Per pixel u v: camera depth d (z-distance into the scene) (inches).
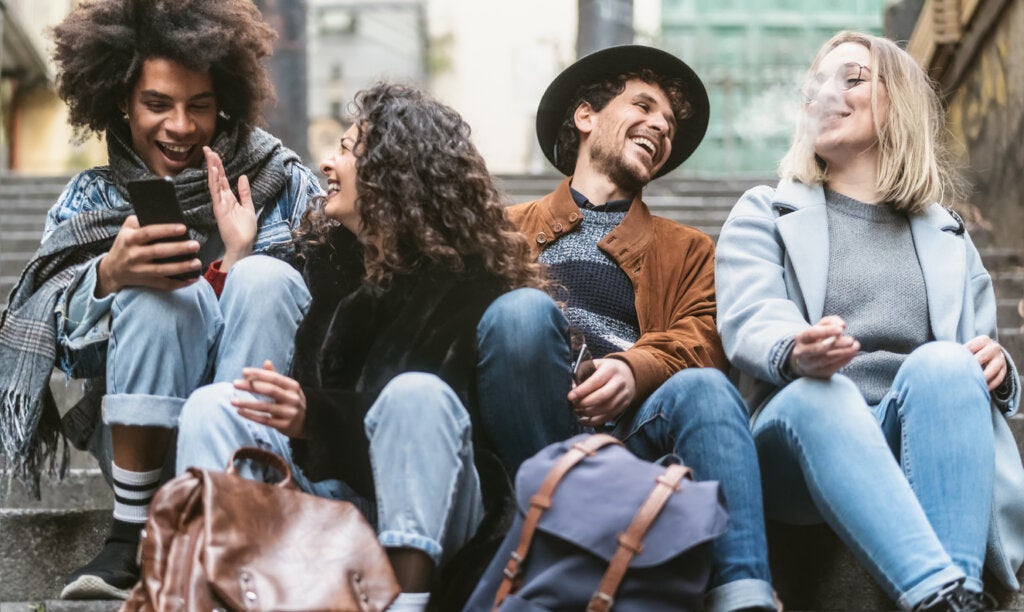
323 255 102.7
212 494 82.7
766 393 104.0
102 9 112.9
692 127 123.1
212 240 113.9
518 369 94.6
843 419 92.5
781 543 106.7
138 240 96.6
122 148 114.6
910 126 109.8
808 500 99.2
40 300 105.0
